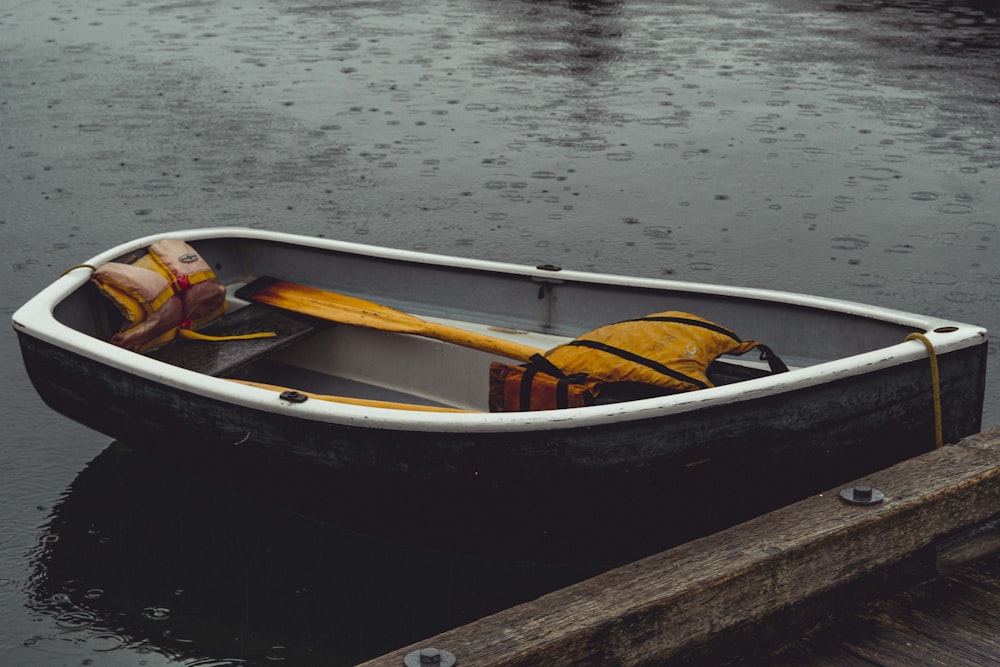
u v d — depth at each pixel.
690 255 6.76
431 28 13.86
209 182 8.01
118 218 7.26
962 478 3.05
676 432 3.35
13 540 4.01
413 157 8.63
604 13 15.16
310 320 4.70
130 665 3.42
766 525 2.84
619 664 2.50
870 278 6.39
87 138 9.03
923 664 2.69
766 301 4.21
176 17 14.31
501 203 7.64
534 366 3.95
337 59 11.98
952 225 7.21
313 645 3.55
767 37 13.48
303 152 8.73
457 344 4.50
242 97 10.33
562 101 10.36
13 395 5.02
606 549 3.58
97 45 12.58
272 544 4.01
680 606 2.56
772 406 3.40
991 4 15.95
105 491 4.31
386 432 3.46
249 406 3.66
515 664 2.34
